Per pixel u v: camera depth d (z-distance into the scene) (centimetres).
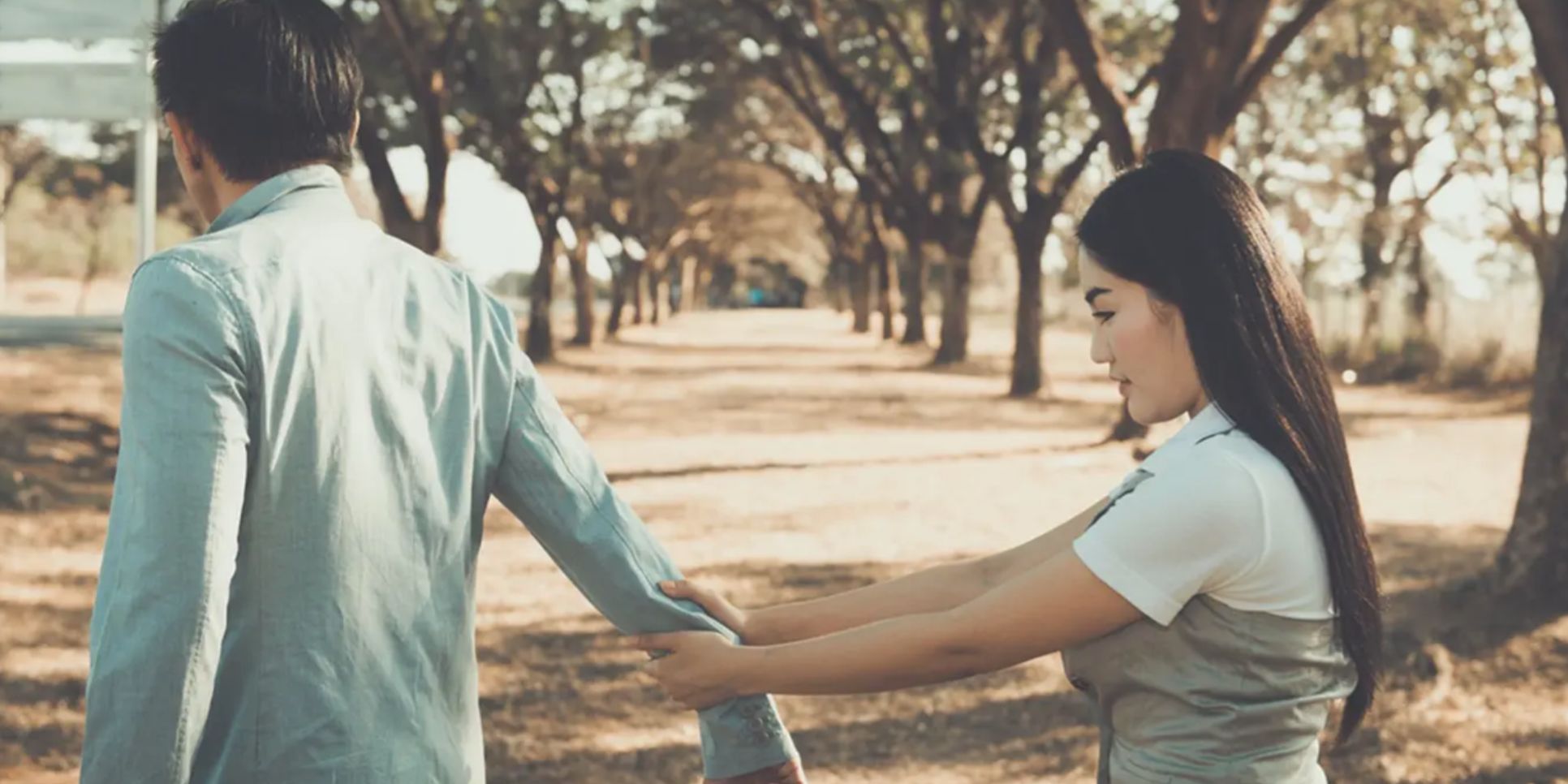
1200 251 184
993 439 1856
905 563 1005
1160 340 190
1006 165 2500
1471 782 545
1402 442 1856
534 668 721
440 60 2045
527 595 884
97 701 168
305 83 198
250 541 181
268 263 185
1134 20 2150
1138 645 187
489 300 211
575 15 2819
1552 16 787
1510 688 667
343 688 184
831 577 955
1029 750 600
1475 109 2580
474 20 2434
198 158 204
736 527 1159
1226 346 183
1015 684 696
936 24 2475
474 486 204
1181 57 1320
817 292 13462
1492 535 1132
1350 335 3262
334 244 194
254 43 197
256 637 182
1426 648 688
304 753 182
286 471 182
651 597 218
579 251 3994
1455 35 2475
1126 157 1467
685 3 2883
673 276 9938
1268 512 180
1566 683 672
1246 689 183
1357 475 1530
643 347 4303
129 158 4131
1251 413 183
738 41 3016
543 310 3359
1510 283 2769
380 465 189
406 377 194
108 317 4266
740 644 232
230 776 182
